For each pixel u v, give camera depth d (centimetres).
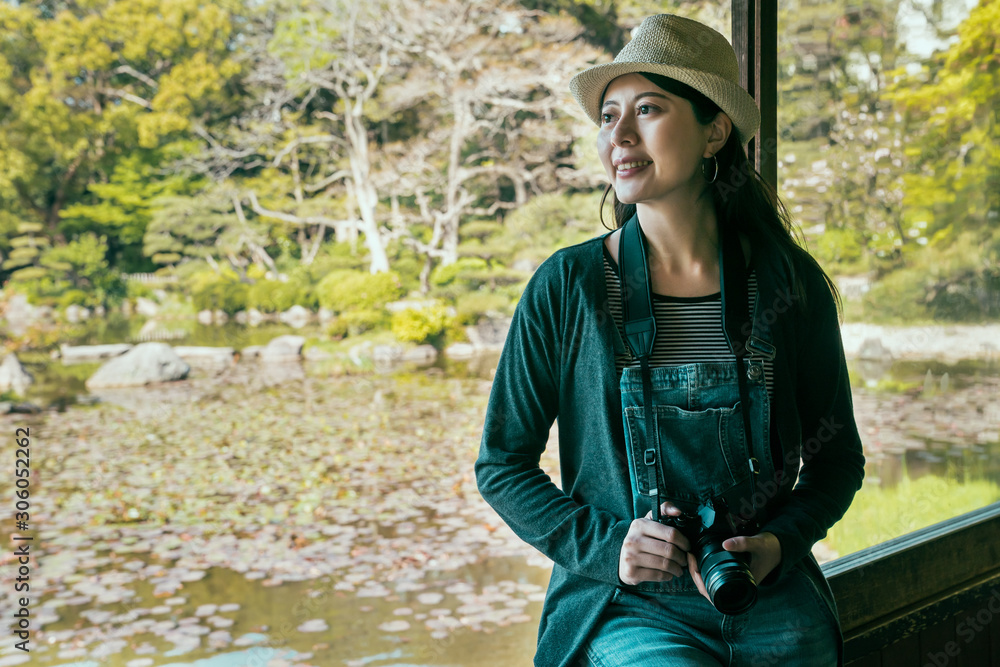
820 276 95
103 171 2031
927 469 279
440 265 1770
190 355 1549
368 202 1861
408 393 1189
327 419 1025
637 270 89
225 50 1944
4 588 501
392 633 420
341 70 1897
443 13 1608
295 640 413
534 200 1580
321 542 582
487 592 481
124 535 614
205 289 1912
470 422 995
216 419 1042
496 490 89
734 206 93
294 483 748
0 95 1783
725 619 86
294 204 1984
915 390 304
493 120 1802
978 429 300
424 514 647
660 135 85
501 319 1605
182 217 1975
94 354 1598
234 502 692
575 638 89
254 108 1998
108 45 1886
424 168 1811
